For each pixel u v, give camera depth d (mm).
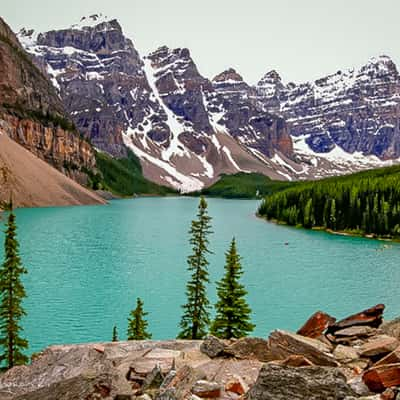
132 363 13016
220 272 68875
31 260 71250
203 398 10148
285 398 8805
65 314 45250
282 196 173000
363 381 9648
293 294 57156
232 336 31594
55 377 10055
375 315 15016
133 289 55812
